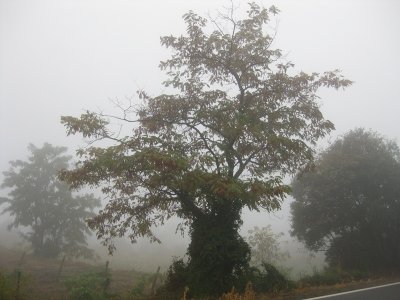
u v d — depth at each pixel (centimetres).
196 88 1612
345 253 2359
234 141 1530
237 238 1439
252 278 1409
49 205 3572
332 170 2397
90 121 1402
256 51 1589
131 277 2306
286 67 1591
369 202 2333
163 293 1441
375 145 2523
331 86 1638
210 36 1556
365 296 1277
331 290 1434
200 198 1433
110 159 1262
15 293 1348
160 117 1591
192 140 1627
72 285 1709
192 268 1405
